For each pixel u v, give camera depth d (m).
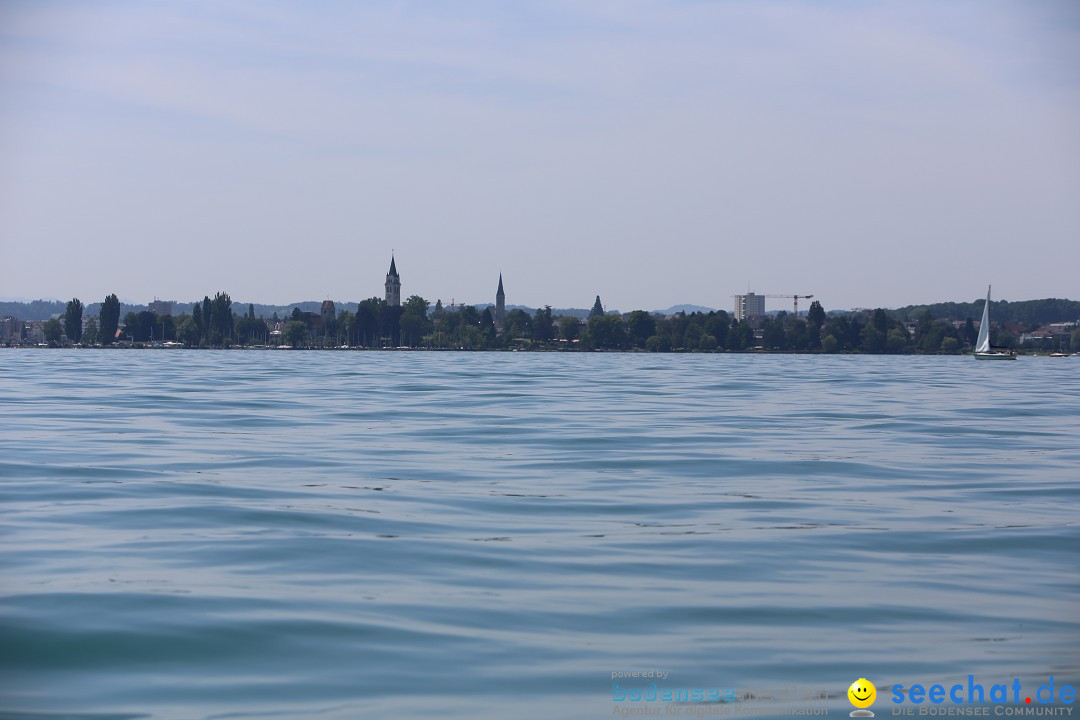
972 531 17.19
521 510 18.92
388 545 15.64
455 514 18.42
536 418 39.50
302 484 21.75
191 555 14.76
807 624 11.82
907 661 10.66
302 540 15.88
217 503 19.11
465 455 27.25
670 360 177.62
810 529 17.30
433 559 14.76
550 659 10.59
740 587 13.37
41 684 9.77
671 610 12.30
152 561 14.36
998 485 22.59
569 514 18.56
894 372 112.06
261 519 17.58
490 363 140.50
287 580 13.41
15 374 82.06
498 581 13.55
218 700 9.44
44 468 23.73
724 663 10.53
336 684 9.84
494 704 9.45
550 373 95.25
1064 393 64.75
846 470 24.86
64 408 43.12
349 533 16.52
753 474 24.02
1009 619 12.07
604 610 12.27
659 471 24.41
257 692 9.62
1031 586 13.53
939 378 93.12
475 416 40.25
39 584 12.98
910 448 30.08
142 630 11.21
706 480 22.97
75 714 9.10
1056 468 25.56
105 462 24.94
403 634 11.24
